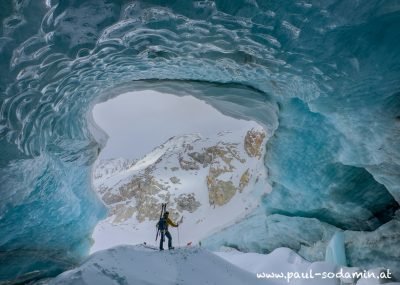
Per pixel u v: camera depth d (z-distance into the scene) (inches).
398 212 378.0
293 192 565.3
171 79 441.1
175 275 283.1
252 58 319.0
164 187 3142.2
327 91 311.1
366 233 434.6
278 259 507.2
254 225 724.0
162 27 242.8
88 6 202.1
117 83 401.7
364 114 296.8
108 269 257.4
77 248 446.9
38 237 340.5
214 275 308.8
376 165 334.0
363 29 235.5
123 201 3063.5
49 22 202.4
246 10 223.8
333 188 466.9
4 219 277.6
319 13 223.5
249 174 2405.3
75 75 296.8
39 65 230.5
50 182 336.8
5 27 189.8
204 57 324.8
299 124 470.0
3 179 256.1
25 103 250.4
